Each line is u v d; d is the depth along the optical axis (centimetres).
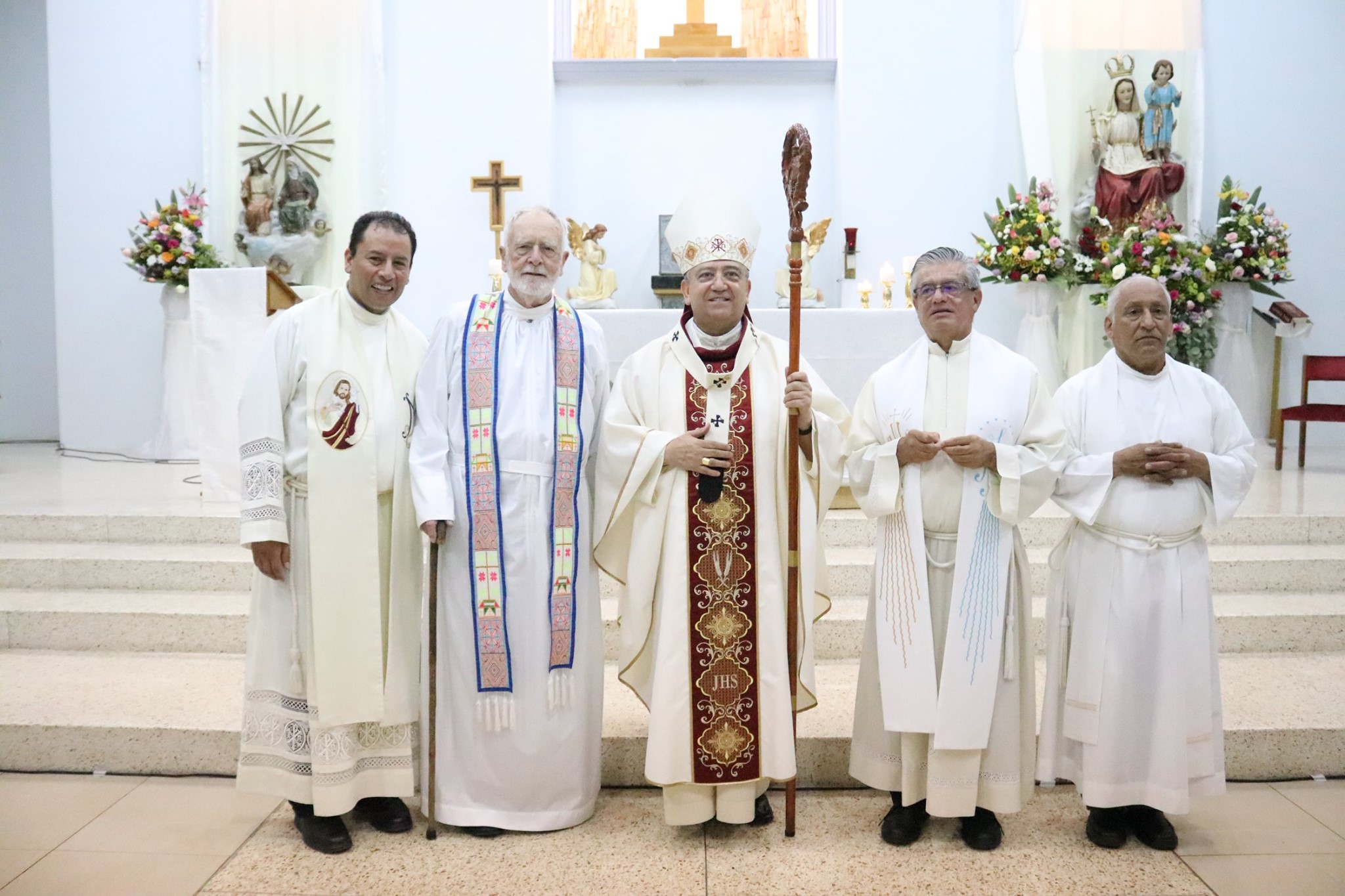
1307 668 407
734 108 824
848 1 791
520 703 303
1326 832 309
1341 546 496
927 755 301
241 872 286
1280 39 805
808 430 305
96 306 816
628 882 280
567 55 839
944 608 299
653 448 299
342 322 309
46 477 666
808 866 289
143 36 805
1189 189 786
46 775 351
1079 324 748
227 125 790
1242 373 738
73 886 278
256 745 304
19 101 933
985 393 301
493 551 302
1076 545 309
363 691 298
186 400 751
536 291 308
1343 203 811
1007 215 727
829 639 423
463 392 307
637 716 365
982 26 789
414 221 796
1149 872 286
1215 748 299
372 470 302
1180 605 293
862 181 795
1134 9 782
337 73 788
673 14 840
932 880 281
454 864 290
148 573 472
